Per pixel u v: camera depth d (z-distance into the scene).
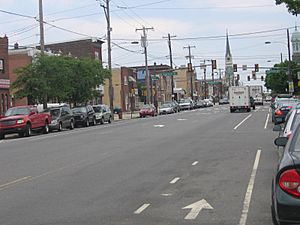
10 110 34.59
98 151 19.39
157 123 40.50
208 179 12.15
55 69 41.56
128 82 94.31
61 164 15.72
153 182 11.91
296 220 5.62
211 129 30.47
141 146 20.84
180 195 10.25
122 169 14.23
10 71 57.16
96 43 79.44
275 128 13.20
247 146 19.73
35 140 27.67
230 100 62.53
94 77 48.06
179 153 17.83
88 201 9.85
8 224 8.14
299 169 5.71
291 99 31.52
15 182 12.43
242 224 7.84
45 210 9.13
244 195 10.11
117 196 10.29
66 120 39.69
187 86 153.88
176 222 8.05
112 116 54.34
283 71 98.25
